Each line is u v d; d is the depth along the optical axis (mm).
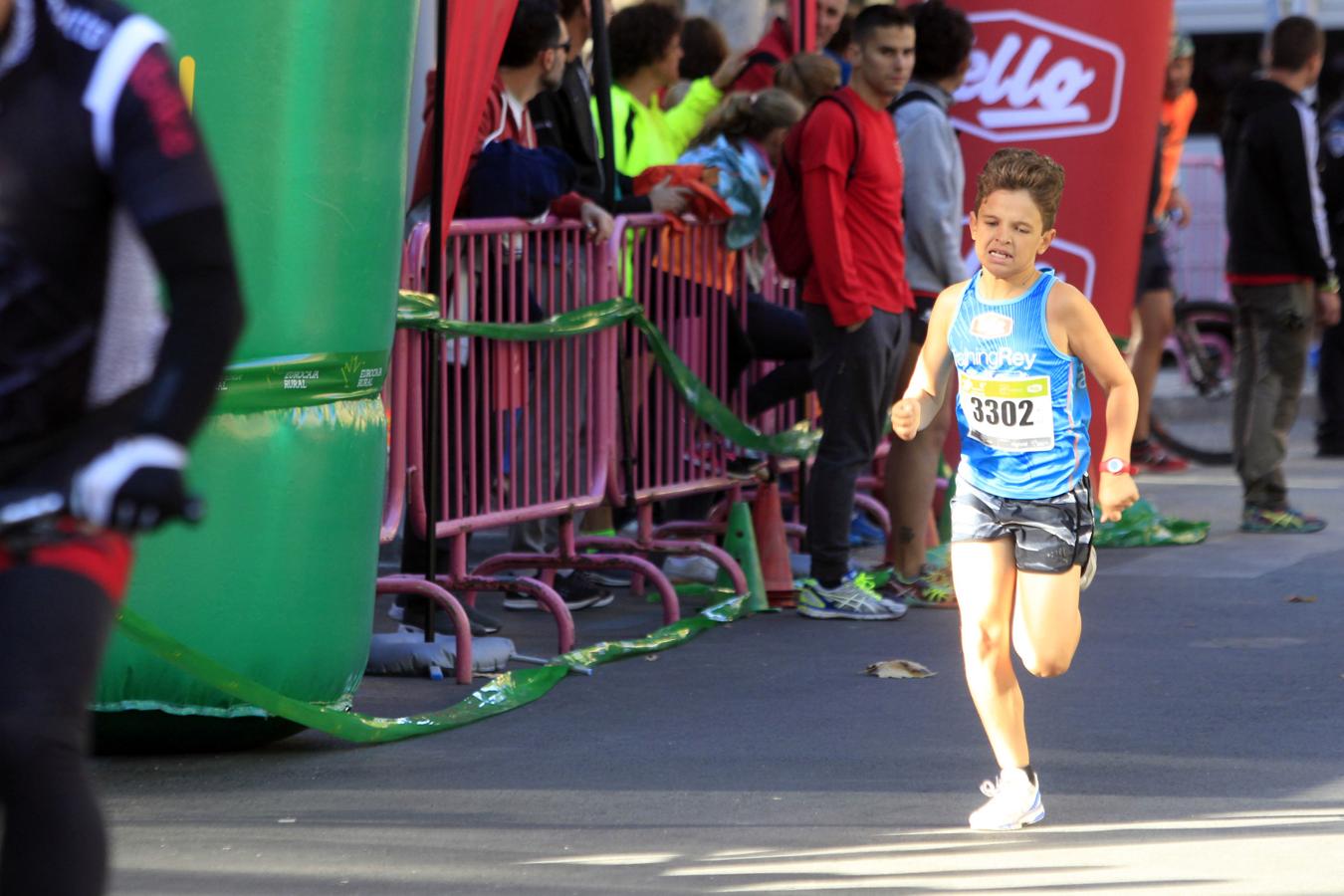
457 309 23359
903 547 28188
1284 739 19656
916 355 28453
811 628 26234
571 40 27656
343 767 18469
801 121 25703
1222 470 43531
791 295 31312
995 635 16453
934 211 27875
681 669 23391
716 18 41938
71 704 9148
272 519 17938
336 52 17969
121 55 9070
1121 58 31781
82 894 9031
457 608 22562
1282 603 27703
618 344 26078
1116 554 32375
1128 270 32406
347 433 18609
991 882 14555
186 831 16062
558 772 18297
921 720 20578
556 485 25453
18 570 9258
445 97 22203
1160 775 18156
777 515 28266
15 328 9258
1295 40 34125
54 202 9117
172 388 8805
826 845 15672
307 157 17844
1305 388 52312
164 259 9008
